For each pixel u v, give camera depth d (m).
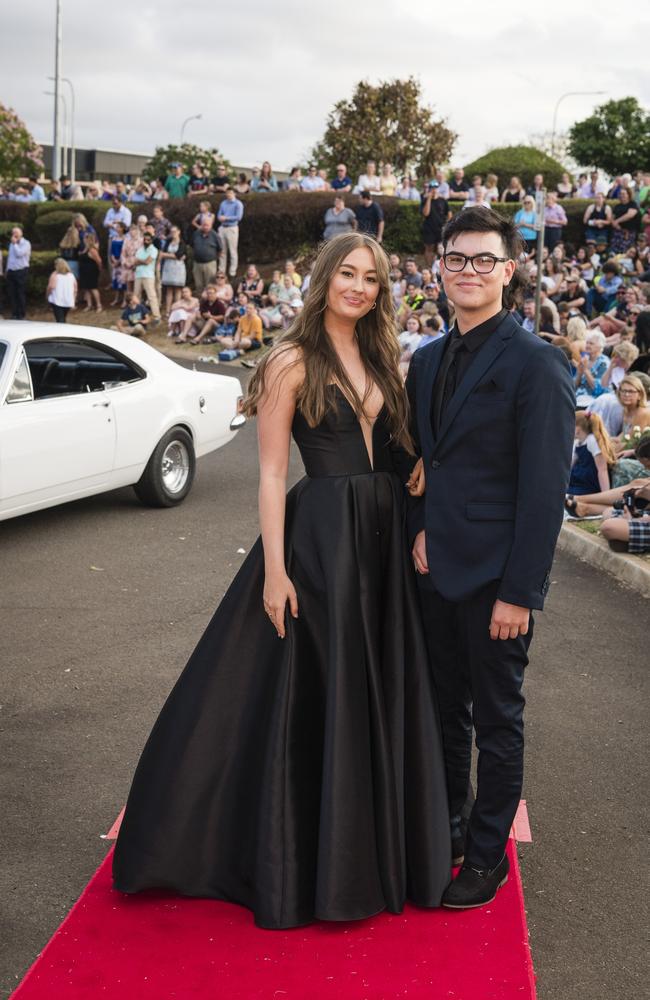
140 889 2.94
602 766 4.05
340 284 2.90
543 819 3.63
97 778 3.83
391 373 3.05
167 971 2.64
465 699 3.20
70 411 7.08
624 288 13.87
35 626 5.47
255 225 21.73
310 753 2.89
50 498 7.06
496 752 2.94
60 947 2.74
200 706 2.99
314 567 2.93
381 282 2.94
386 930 2.83
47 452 6.90
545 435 2.70
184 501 8.45
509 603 2.75
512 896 3.04
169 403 7.98
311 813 2.86
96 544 7.10
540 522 2.70
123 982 2.60
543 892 3.18
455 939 2.80
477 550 2.82
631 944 2.94
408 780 2.93
